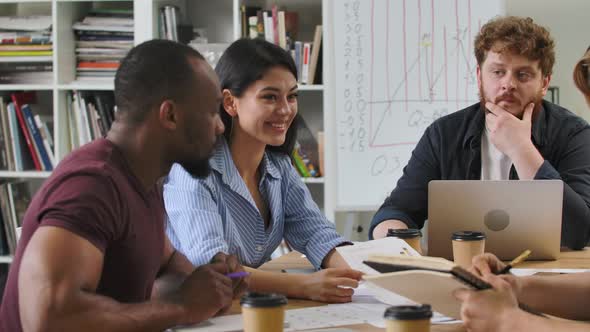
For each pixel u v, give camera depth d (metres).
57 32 3.78
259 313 1.11
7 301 1.27
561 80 4.11
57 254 1.15
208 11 4.07
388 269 1.25
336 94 3.73
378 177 3.71
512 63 2.44
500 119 2.46
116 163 1.32
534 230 2.04
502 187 2.02
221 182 1.90
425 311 1.05
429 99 3.70
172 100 1.34
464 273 1.17
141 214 1.36
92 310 1.16
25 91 4.09
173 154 1.38
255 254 2.00
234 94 1.93
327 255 1.97
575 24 4.07
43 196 1.24
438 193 2.03
